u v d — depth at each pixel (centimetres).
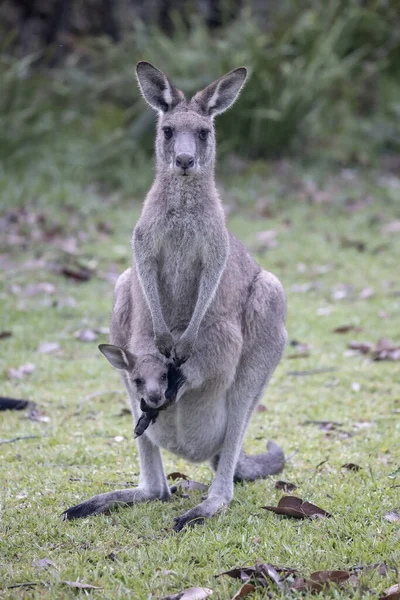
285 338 1510
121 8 4969
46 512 1377
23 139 4016
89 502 1377
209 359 1388
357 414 1867
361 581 1115
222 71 4106
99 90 4359
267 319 1473
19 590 1132
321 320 2528
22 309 2577
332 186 3947
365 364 2200
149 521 1332
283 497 1373
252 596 1098
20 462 1609
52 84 4331
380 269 3003
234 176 3981
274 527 1302
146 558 1203
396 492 1427
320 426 1814
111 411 1912
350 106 4566
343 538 1262
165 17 5016
